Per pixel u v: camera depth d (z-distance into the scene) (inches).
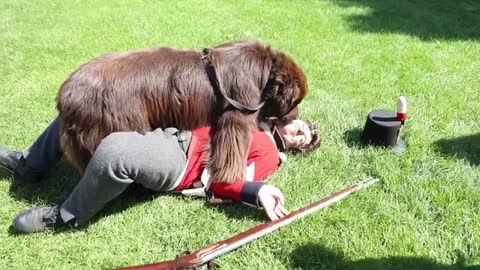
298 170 129.3
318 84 179.0
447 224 109.3
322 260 99.7
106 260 100.1
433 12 280.1
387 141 136.9
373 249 102.1
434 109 160.6
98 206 104.5
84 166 111.7
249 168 118.1
